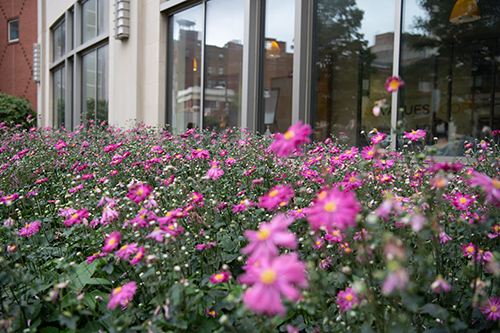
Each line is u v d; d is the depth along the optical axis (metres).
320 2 5.18
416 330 1.47
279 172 2.88
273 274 0.87
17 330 1.66
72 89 11.38
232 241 2.08
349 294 1.34
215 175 2.20
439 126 4.30
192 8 6.88
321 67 5.18
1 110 12.16
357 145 4.81
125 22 7.88
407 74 4.38
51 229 2.64
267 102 5.80
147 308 1.67
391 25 4.48
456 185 2.28
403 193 2.09
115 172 3.21
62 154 4.29
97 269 1.97
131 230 2.16
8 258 2.08
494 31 3.99
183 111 7.12
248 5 5.74
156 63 7.39
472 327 1.51
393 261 0.94
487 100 4.03
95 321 1.73
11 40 17.27
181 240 2.03
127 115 8.08
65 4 11.34
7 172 3.78
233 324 1.54
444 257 1.70
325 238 1.62
